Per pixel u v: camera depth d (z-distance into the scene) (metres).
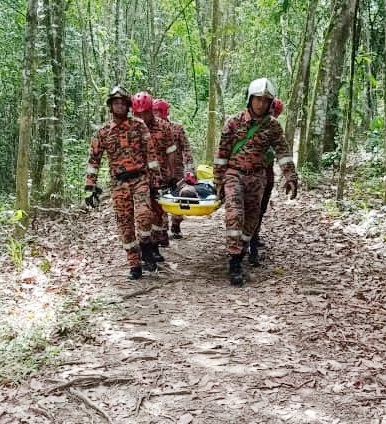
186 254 7.37
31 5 7.25
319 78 12.27
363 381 4.04
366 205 9.45
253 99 5.94
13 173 15.48
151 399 3.82
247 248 6.60
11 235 8.09
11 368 4.20
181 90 25.53
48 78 9.80
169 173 7.24
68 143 14.94
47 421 3.59
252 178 6.21
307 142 12.47
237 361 4.33
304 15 15.92
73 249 7.97
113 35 17.56
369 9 15.22
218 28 13.95
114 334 4.84
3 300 5.76
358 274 6.39
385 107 9.45
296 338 4.74
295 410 3.67
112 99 6.01
